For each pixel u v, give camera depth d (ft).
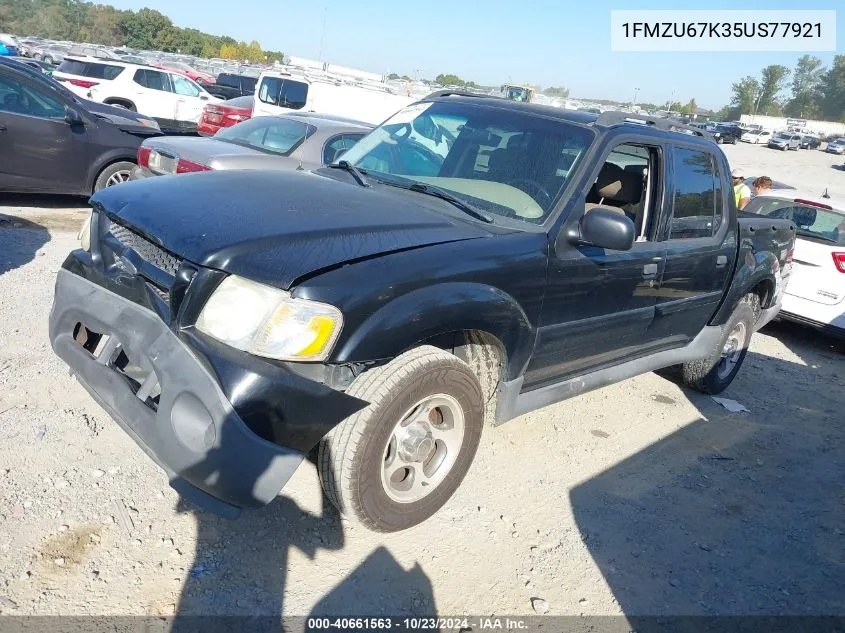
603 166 12.98
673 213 14.30
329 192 11.16
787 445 16.48
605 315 12.91
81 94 54.80
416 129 13.98
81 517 9.70
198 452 8.36
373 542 10.32
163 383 8.60
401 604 9.23
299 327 8.38
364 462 9.26
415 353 9.67
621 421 16.30
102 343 10.34
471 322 10.02
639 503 12.76
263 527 10.18
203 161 22.59
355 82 52.60
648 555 11.23
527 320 11.07
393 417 9.39
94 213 10.64
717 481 14.12
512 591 9.86
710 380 18.42
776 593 10.79
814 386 21.49
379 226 9.99
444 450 10.72
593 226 11.00
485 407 11.67
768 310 20.04
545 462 13.60
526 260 10.81
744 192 32.63
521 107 13.53
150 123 32.42
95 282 10.16
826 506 13.75
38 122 26.84
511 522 11.42
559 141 12.48
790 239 20.30
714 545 11.84
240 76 93.15
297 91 46.91
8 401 12.27
